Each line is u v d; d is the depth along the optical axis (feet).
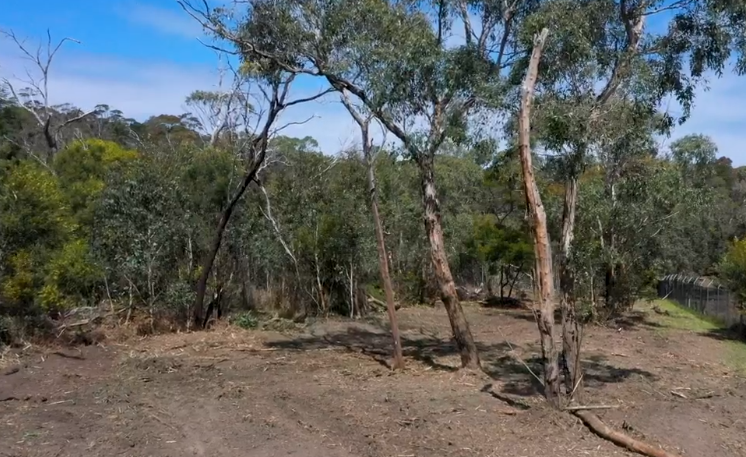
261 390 32.65
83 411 28.58
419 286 73.05
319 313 61.31
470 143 34.35
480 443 25.09
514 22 34.94
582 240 39.83
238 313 54.29
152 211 50.65
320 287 61.26
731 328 61.52
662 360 45.01
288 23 36.50
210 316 53.57
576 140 29.30
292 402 30.42
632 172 51.72
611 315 62.44
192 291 51.08
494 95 32.76
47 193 40.01
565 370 31.01
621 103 30.89
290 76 44.11
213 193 55.72
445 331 56.24
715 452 25.62
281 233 59.11
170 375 35.86
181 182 54.65
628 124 30.73
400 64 33.60
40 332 40.63
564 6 30.99
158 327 48.75
